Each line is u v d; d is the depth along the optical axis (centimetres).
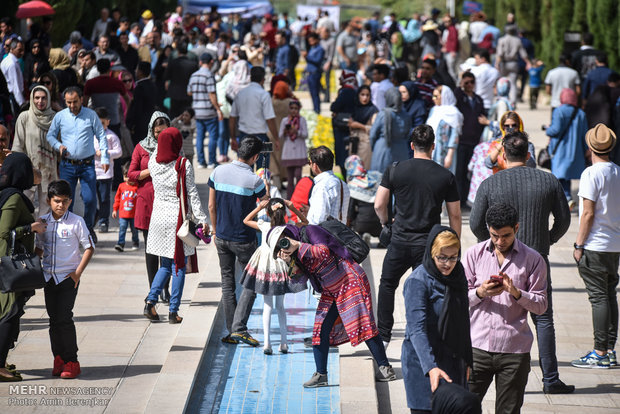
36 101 2061
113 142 2389
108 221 2461
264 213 1670
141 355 1519
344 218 1662
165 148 1636
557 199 1318
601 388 1431
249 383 1424
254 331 1688
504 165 1727
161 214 1656
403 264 1446
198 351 1489
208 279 2003
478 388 1134
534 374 1496
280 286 1495
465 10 7631
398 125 2409
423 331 1003
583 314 1822
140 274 2048
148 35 4050
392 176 1430
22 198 1340
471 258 1123
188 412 1311
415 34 5556
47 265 1362
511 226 1075
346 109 2752
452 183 1409
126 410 1272
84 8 4894
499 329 1103
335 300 1392
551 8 5578
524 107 5447
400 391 1405
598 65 3312
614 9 4559
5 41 3089
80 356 1506
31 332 1633
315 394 1377
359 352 1534
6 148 1550
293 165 2758
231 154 3700
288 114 2966
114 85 2700
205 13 6456
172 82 3344
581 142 2778
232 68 3678
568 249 2419
